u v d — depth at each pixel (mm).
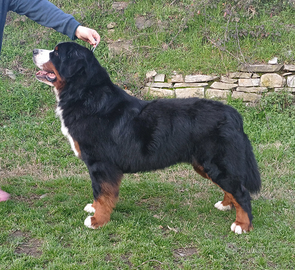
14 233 3289
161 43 7215
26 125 6047
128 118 3430
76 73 3424
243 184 3443
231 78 6621
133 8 7746
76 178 4797
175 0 7820
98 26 7633
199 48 7004
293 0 7406
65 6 8102
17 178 4750
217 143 3332
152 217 3699
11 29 7801
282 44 6840
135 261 2869
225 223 3619
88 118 3404
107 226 3406
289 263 2934
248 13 7188
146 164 3498
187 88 6621
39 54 3506
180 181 4844
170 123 3393
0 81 6770
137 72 6957
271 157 5316
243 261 2986
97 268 2752
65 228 3371
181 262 2928
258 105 6367
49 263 2803
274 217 3777
